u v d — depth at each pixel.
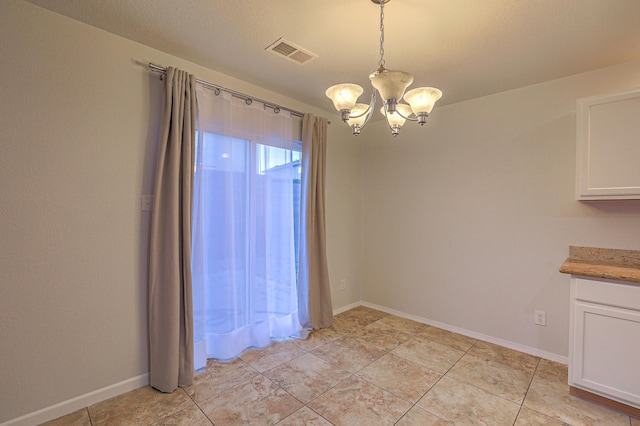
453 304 3.14
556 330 2.55
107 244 1.99
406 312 3.52
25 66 1.69
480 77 2.51
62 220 1.83
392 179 3.62
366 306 3.90
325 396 2.04
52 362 1.81
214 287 2.49
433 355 2.63
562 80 2.51
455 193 3.11
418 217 3.40
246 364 2.46
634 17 1.72
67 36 1.82
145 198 2.13
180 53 2.21
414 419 1.83
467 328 3.05
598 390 1.92
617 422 1.79
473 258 3.00
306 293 3.12
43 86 1.75
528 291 2.69
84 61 1.88
